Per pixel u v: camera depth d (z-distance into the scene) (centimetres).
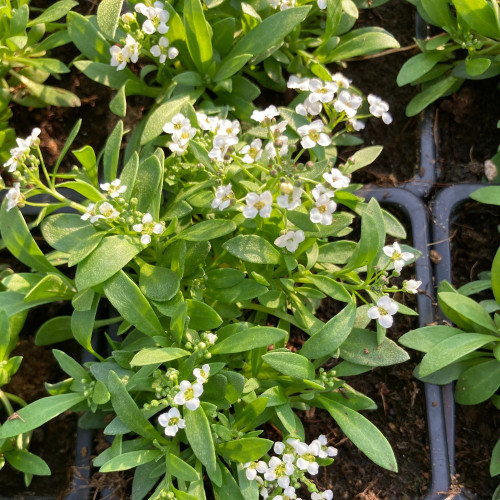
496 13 18
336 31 20
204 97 20
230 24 19
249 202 14
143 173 16
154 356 14
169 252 17
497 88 21
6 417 19
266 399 15
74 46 22
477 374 17
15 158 16
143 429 15
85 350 18
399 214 19
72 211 20
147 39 19
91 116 22
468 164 20
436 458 17
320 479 18
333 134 21
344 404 17
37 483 18
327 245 17
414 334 17
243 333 15
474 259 19
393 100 21
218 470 15
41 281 16
